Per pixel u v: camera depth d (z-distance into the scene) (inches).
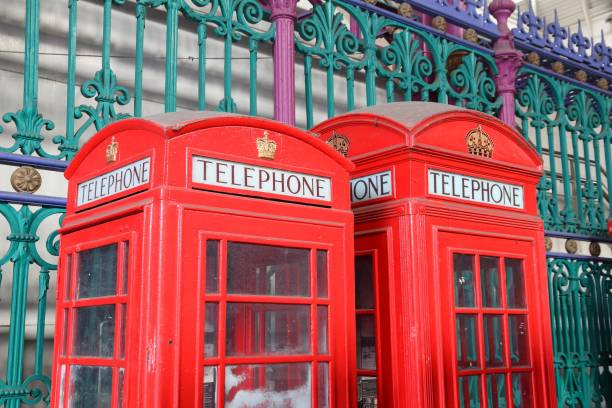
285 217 104.7
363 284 134.3
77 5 191.2
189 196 95.7
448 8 238.4
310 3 235.1
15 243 145.0
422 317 120.9
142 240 94.5
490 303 132.5
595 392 263.6
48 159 151.2
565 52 279.3
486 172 136.3
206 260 96.5
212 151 99.6
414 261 122.3
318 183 110.5
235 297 98.2
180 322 92.2
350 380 108.3
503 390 131.2
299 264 106.0
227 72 184.1
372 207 130.5
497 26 254.7
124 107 194.7
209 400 94.7
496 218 135.2
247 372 99.0
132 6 202.1
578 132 294.8
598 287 273.6
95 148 112.5
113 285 100.6
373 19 217.6
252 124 103.9
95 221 105.3
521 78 269.6
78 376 105.1
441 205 127.1
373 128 134.3
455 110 132.3
